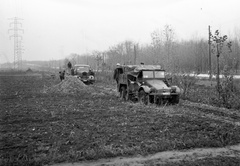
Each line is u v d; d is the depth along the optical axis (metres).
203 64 38.69
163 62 21.92
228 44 15.34
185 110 11.52
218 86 13.03
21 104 13.50
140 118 9.75
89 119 9.63
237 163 5.55
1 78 39.09
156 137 7.31
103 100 15.01
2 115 10.49
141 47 37.53
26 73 59.09
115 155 6.05
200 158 5.89
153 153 6.22
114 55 34.66
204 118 9.80
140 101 13.47
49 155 5.94
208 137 7.27
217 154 6.16
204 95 15.59
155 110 11.44
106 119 9.62
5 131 8.07
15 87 23.97
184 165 5.46
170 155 6.09
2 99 15.59
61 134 7.63
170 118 9.73
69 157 5.87
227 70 13.42
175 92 12.98
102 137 7.30
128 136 7.39
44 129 8.24
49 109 11.87
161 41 25.67
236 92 13.39
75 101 14.55
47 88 22.14
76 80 21.33
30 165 5.52
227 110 11.48
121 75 15.97
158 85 13.23
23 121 9.45
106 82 28.73
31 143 6.84
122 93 15.62
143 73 14.20
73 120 9.48
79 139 7.13
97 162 5.71
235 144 6.86
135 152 6.20
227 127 8.41
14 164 5.52
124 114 10.55
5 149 6.43
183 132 7.81
